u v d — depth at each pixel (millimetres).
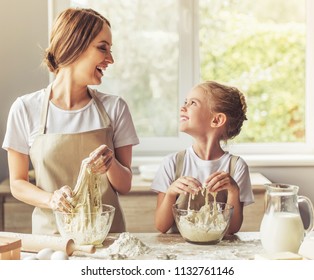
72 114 1903
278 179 3271
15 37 3211
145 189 2805
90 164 1563
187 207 1837
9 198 2764
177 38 3416
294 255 1336
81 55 1790
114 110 1943
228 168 1932
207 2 3412
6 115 3225
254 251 1536
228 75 3467
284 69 3492
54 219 1837
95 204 1584
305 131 3518
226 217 1599
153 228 2834
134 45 3408
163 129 3469
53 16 3250
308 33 3467
